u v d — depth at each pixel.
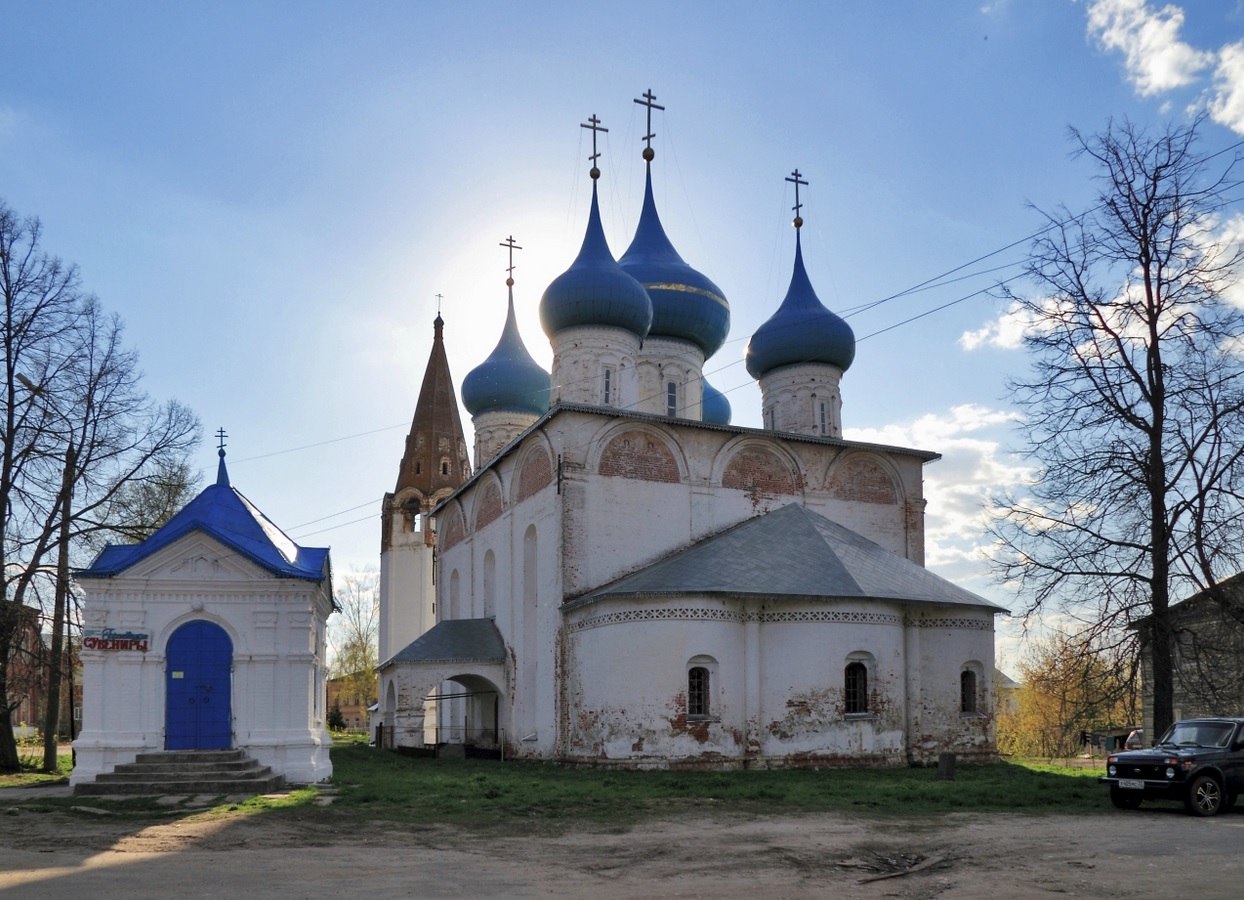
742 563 33.81
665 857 15.23
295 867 14.01
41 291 33.22
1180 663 27.53
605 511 37.19
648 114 52.25
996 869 14.23
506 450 42.38
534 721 39.41
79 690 60.75
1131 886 12.92
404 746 41.00
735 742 31.94
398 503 63.06
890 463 42.84
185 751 24.58
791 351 48.31
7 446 32.47
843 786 25.28
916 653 34.06
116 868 13.80
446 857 15.04
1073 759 44.56
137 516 45.34
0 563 32.62
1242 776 20.69
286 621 25.91
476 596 47.25
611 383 44.22
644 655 32.16
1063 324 27.92
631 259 50.06
